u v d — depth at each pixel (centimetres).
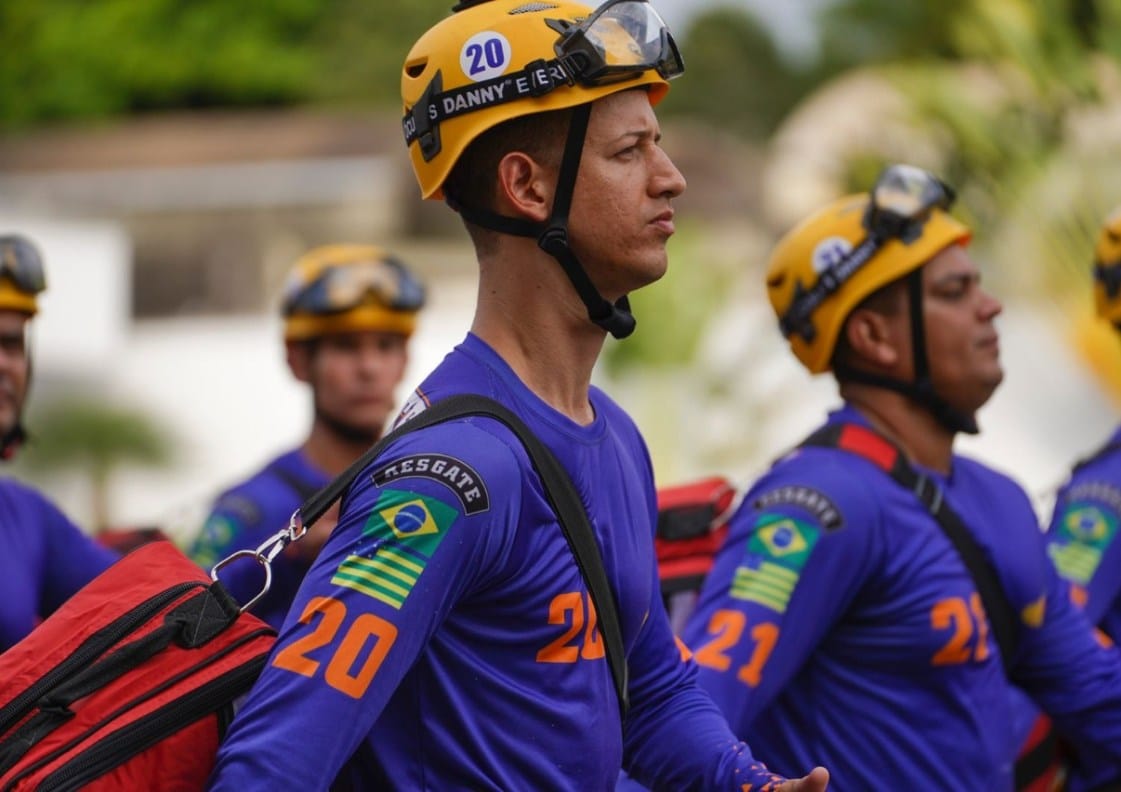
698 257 3369
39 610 1078
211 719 602
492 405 610
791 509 883
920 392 941
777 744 905
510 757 598
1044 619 957
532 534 600
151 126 5966
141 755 585
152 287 4947
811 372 990
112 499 3438
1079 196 2677
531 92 617
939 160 2750
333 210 4972
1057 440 3027
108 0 6344
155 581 624
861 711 887
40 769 573
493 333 635
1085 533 1139
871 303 952
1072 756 1077
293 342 1360
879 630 887
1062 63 2670
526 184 627
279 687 568
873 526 884
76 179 5212
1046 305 2783
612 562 630
